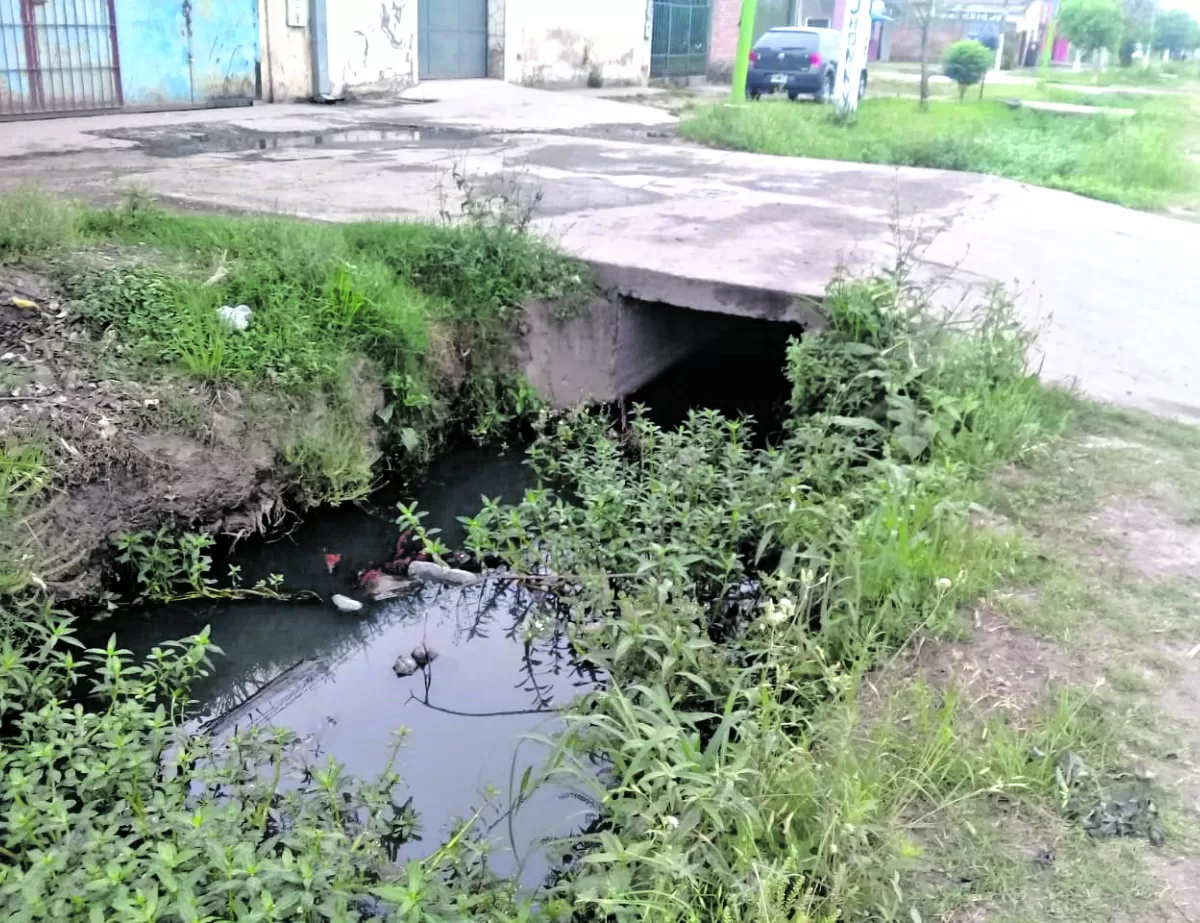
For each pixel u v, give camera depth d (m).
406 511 4.63
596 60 21.28
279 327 5.23
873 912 2.39
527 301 6.18
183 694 3.72
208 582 4.46
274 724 3.64
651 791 2.69
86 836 2.59
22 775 2.68
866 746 2.91
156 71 12.59
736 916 2.31
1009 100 22.88
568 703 3.66
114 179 8.09
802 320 5.88
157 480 4.43
